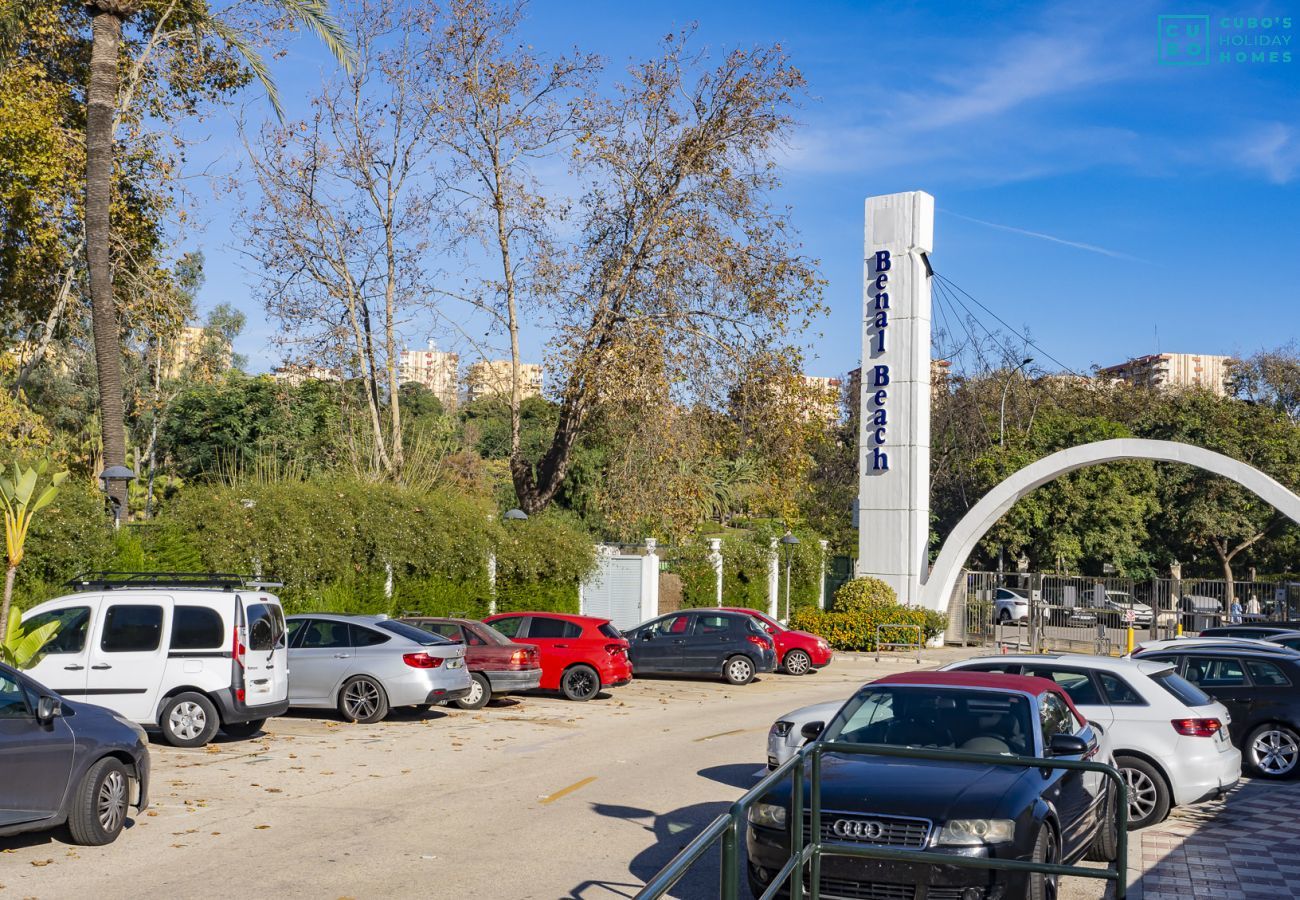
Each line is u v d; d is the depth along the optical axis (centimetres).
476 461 4888
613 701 2239
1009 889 727
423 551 2664
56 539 1972
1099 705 1174
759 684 2620
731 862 419
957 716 890
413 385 6331
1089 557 5341
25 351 3500
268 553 2356
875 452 3825
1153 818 1142
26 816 915
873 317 3841
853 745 631
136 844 989
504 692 2147
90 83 2372
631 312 2931
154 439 4338
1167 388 7406
